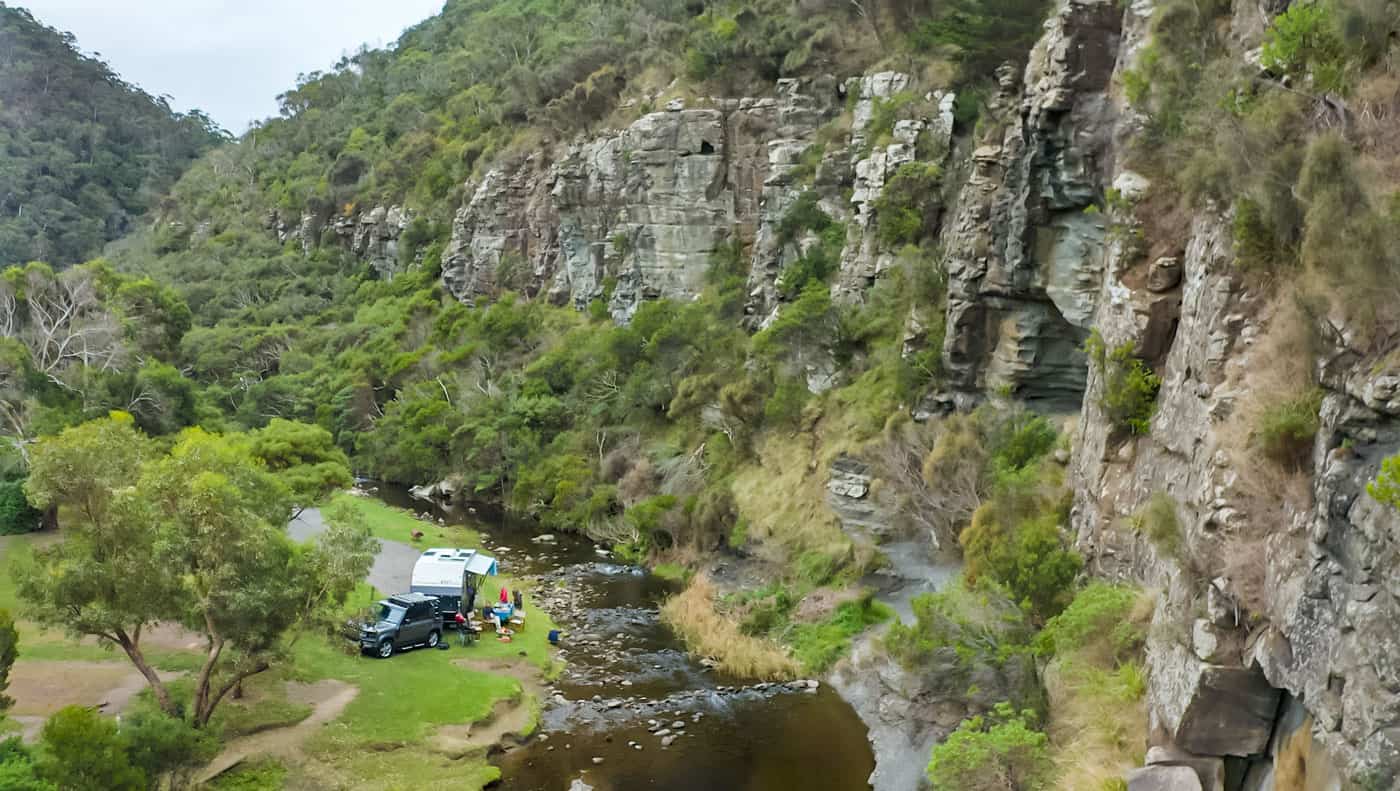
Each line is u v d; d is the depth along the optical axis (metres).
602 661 36.31
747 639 37.66
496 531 60.25
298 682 30.05
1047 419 36.00
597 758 27.92
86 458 24.03
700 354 64.12
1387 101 15.83
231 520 24.20
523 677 33.56
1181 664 17.06
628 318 81.25
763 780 26.55
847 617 37.25
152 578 23.77
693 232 78.75
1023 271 34.41
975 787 18.75
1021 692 22.62
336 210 130.00
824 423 49.66
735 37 80.19
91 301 59.88
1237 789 16.23
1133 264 25.58
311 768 25.34
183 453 27.09
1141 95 24.78
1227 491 16.86
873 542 41.38
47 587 23.12
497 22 140.12
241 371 93.81
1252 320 18.64
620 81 92.44
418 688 30.66
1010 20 41.09
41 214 137.25
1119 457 25.38
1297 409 15.65
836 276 58.38
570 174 89.44
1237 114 19.81
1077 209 32.34
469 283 100.38
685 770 27.19
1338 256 14.55
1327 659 13.08
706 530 49.41
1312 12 17.48
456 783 25.36
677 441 60.69
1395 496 11.80
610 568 50.69
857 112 61.34
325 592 26.42
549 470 64.75
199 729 23.25
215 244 131.62
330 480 53.34
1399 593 11.77
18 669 28.89
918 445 40.28
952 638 24.95
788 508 47.00
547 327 85.38
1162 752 16.61
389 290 110.56
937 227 49.62
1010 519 29.98
